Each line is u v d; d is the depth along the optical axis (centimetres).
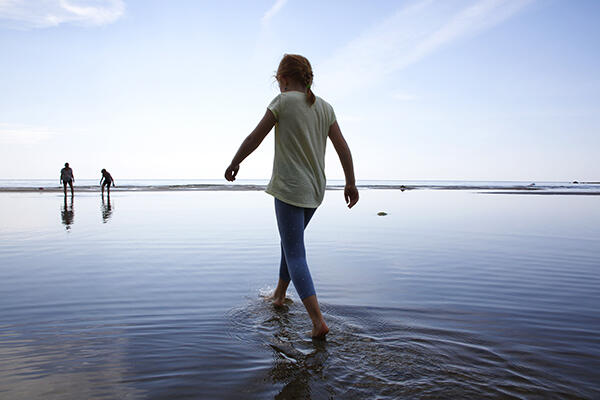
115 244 477
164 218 765
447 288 298
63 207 988
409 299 269
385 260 403
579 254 440
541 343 192
